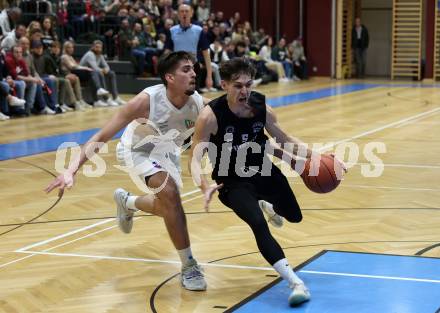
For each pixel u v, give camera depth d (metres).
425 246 5.57
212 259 5.38
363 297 4.45
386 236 5.88
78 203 7.33
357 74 26.34
